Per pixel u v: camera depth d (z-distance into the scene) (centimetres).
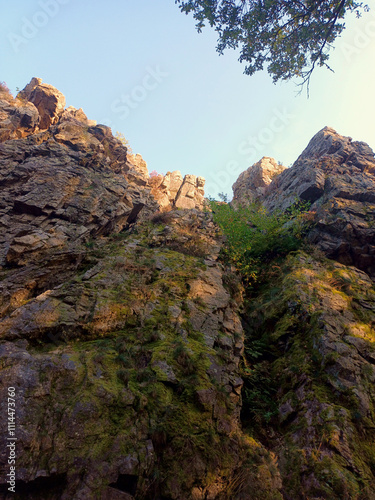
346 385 821
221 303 1012
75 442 504
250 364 975
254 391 877
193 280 1066
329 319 991
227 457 590
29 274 937
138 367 696
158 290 977
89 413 544
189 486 522
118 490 467
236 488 560
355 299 1147
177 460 546
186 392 657
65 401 559
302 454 711
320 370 874
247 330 1100
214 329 899
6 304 834
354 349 910
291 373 906
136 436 547
